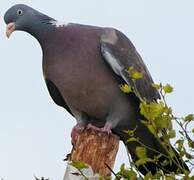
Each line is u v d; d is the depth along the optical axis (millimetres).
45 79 12898
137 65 12922
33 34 12828
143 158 7848
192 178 7441
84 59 12352
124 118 12766
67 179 9320
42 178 8820
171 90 7730
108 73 12484
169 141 7848
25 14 12914
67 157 10461
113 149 9992
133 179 7574
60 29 12523
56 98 13375
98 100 12516
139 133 12922
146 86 13016
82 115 12953
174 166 8578
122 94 12609
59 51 12445
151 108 7711
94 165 9727
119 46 12734
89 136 10016
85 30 12586
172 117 7703
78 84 12383
